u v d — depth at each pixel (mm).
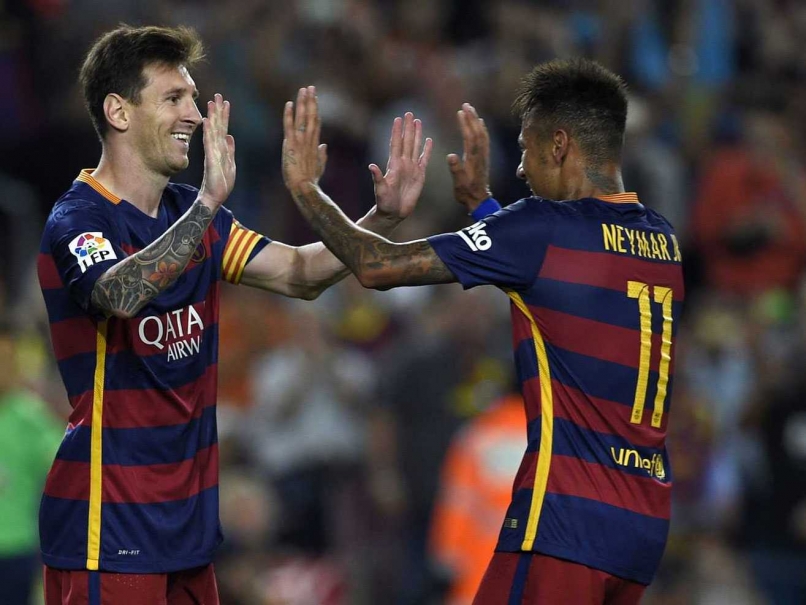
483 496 27688
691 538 28766
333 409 30922
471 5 43469
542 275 15078
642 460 15203
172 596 15383
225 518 26547
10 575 26469
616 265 15258
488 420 28234
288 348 31250
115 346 14891
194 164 34500
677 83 42469
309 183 16016
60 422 30188
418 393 30797
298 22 39781
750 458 30750
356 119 38188
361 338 34656
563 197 15781
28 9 36688
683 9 43969
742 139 40844
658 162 38125
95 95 15258
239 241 16328
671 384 15641
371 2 42781
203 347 15445
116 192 15344
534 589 14836
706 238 38688
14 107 36281
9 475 26688
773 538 30281
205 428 15453
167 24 36688
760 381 31484
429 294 34844
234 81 38375
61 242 14672
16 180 36250
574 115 15586
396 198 16422
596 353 15055
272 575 27203
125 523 14844
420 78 40031
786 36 45438
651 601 28172
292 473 30375
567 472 14914
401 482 30531
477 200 16641
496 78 40312
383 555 30172
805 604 29328
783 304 36594
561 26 42656
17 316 31562
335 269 16453
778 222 38062
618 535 14875
